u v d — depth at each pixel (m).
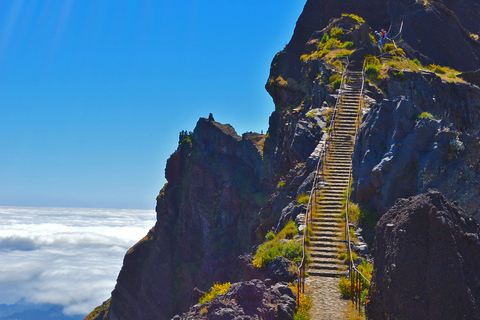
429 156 25.03
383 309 13.09
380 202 24.77
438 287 11.88
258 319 13.23
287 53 76.12
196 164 122.38
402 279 12.48
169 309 113.12
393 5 76.88
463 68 69.00
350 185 27.38
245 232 105.12
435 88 44.62
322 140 34.22
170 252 120.00
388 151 26.02
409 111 27.34
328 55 55.00
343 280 17.72
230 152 122.00
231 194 111.06
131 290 123.62
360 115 37.12
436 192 13.24
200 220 116.69
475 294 11.81
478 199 24.09
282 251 20.61
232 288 15.27
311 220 24.09
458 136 25.66
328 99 43.22
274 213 34.12
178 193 127.62
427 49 68.75
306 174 31.86
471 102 44.94
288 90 67.38
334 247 21.67
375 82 44.12
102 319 136.38
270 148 102.38
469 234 12.52
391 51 55.19
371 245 22.58
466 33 76.44
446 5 86.06
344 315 15.19
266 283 17.64
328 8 78.56
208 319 13.57
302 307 15.52
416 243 12.59
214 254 108.44
